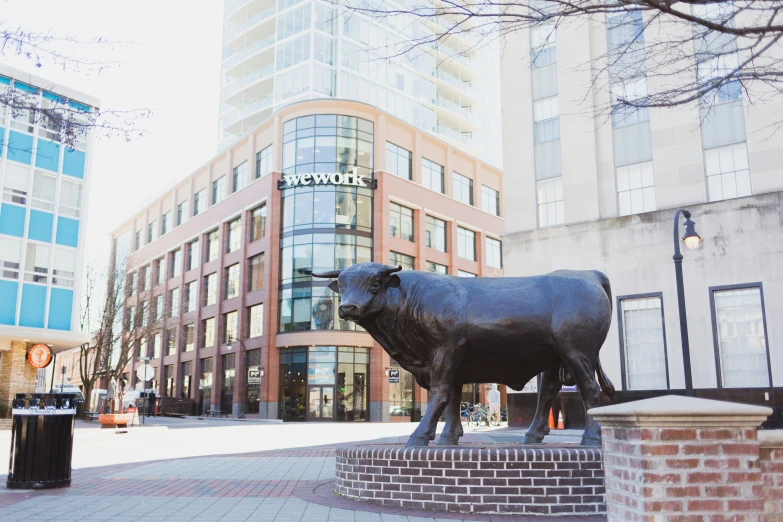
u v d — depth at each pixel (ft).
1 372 98.58
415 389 153.69
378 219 152.15
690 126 74.84
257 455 53.47
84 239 106.63
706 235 72.08
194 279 191.42
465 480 24.63
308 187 150.92
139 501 27.71
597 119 82.17
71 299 104.12
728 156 72.95
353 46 177.27
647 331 74.84
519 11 55.06
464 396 166.40
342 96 171.42
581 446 26.55
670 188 75.51
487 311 27.30
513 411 86.12
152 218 222.48
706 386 70.03
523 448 25.32
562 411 80.48
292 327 147.33
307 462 46.83
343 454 28.73
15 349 99.40
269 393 148.05
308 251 148.46
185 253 197.98
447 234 173.78
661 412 13.48
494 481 24.38
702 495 13.39
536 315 27.22
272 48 185.37
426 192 166.30
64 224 105.09
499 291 27.96
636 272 75.97
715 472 13.53
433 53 197.98
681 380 71.26
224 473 39.40
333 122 152.66
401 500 25.70
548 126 86.79
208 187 188.55
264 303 152.66
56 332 99.04
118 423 93.86
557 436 64.54
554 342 27.17
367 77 177.88
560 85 85.30
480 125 220.23
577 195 82.12
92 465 44.62
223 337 173.37
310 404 143.43
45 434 31.83
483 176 190.29
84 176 108.27
